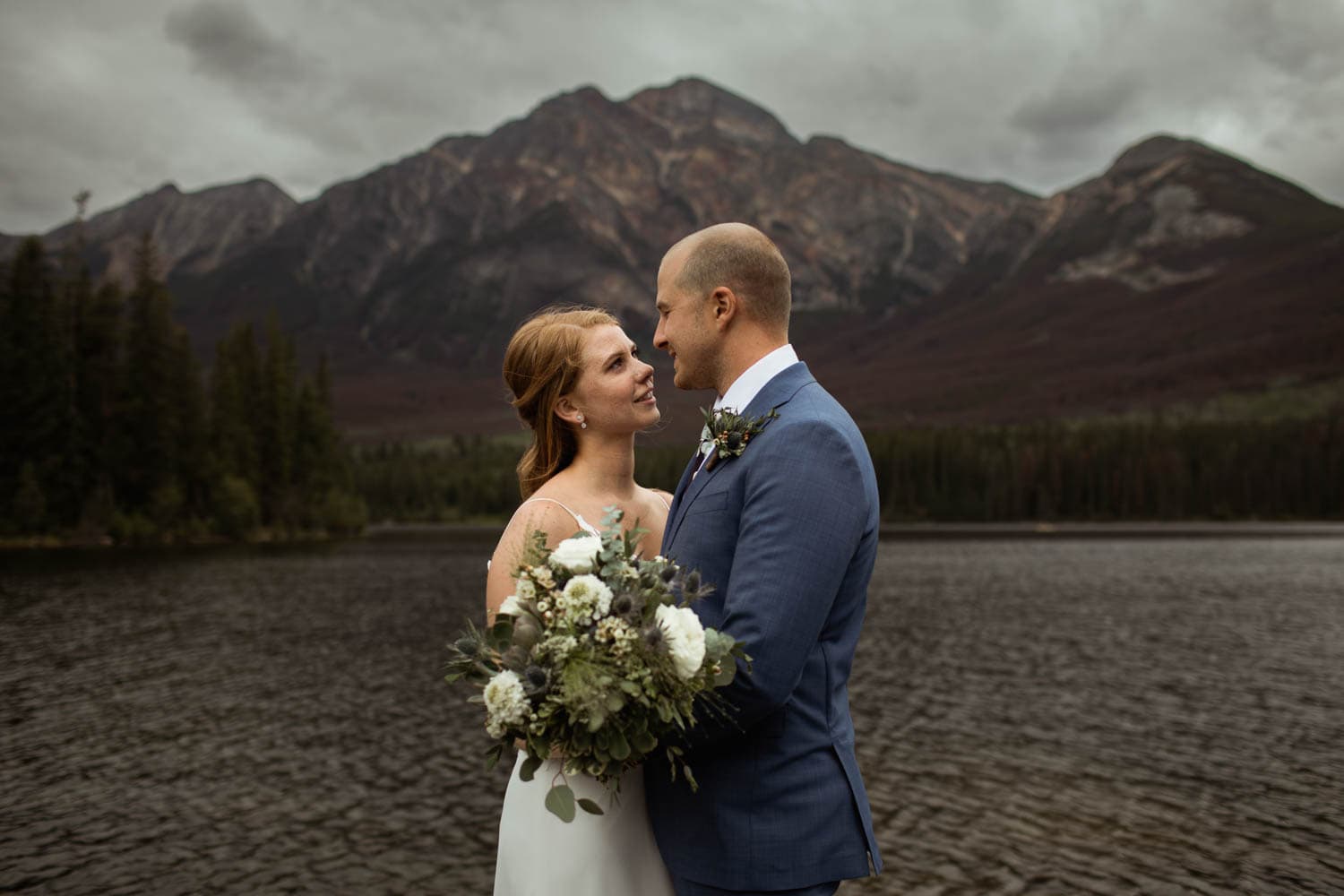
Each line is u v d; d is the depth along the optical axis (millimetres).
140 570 50312
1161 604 38250
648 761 2854
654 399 3295
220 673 21703
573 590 2402
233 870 9742
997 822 11180
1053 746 14836
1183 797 12117
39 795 12367
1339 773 13328
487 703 2330
